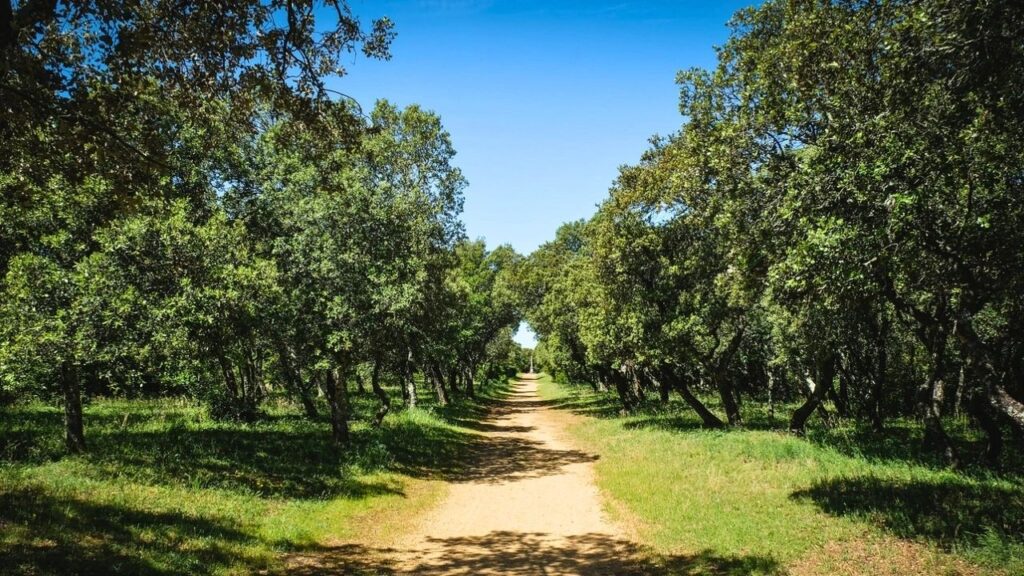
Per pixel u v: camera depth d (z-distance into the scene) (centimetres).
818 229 826
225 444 1675
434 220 2852
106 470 1189
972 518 877
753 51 1167
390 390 5162
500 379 9456
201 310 1387
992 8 678
